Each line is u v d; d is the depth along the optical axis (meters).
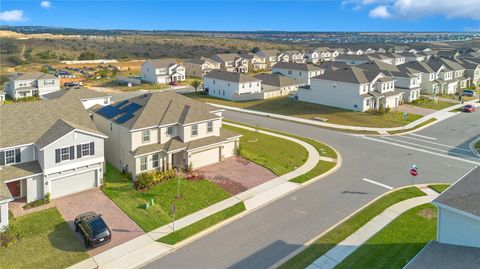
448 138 53.09
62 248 25.52
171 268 23.45
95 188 34.78
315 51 162.75
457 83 95.56
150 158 37.12
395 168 41.19
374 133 55.59
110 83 109.56
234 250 25.38
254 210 31.08
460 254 20.06
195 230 27.86
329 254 24.62
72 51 185.38
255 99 82.62
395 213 30.14
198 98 85.94
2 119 33.88
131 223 28.89
